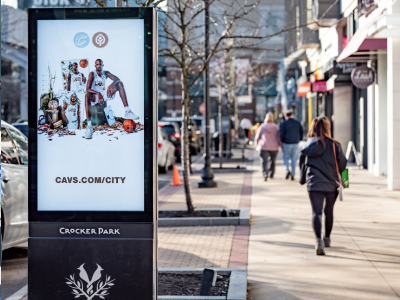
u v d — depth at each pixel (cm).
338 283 582
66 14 425
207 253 752
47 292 429
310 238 825
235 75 3095
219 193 1406
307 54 3147
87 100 426
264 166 1652
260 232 891
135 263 425
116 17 422
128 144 425
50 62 427
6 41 2667
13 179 707
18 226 714
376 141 1650
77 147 427
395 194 1253
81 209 428
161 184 1686
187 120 1052
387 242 776
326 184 718
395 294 541
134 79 424
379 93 1594
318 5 2005
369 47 1345
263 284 587
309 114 3578
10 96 4978
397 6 1227
